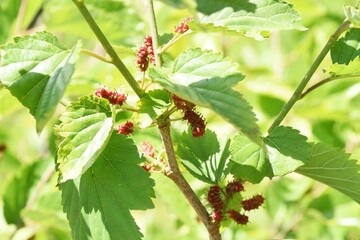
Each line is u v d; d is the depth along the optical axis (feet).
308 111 4.32
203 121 2.72
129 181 2.75
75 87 3.65
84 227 2.77
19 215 3.98
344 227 4.13
